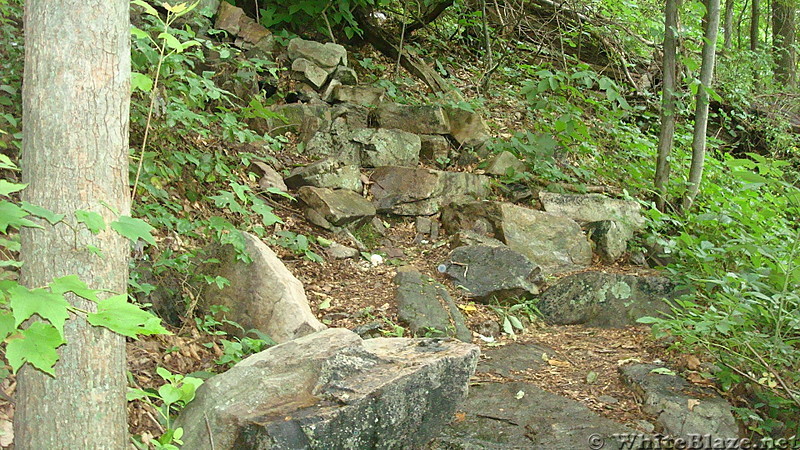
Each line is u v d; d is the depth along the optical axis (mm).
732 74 11055
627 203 6996
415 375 3301
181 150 5676
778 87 12031
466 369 3535
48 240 2420
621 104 6770
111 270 2514
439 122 7438
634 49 10438
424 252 6246
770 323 4691
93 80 2449
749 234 5582
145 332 2104
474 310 5352
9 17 5285
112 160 2514
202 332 4293
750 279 4621
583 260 6438
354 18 8648
